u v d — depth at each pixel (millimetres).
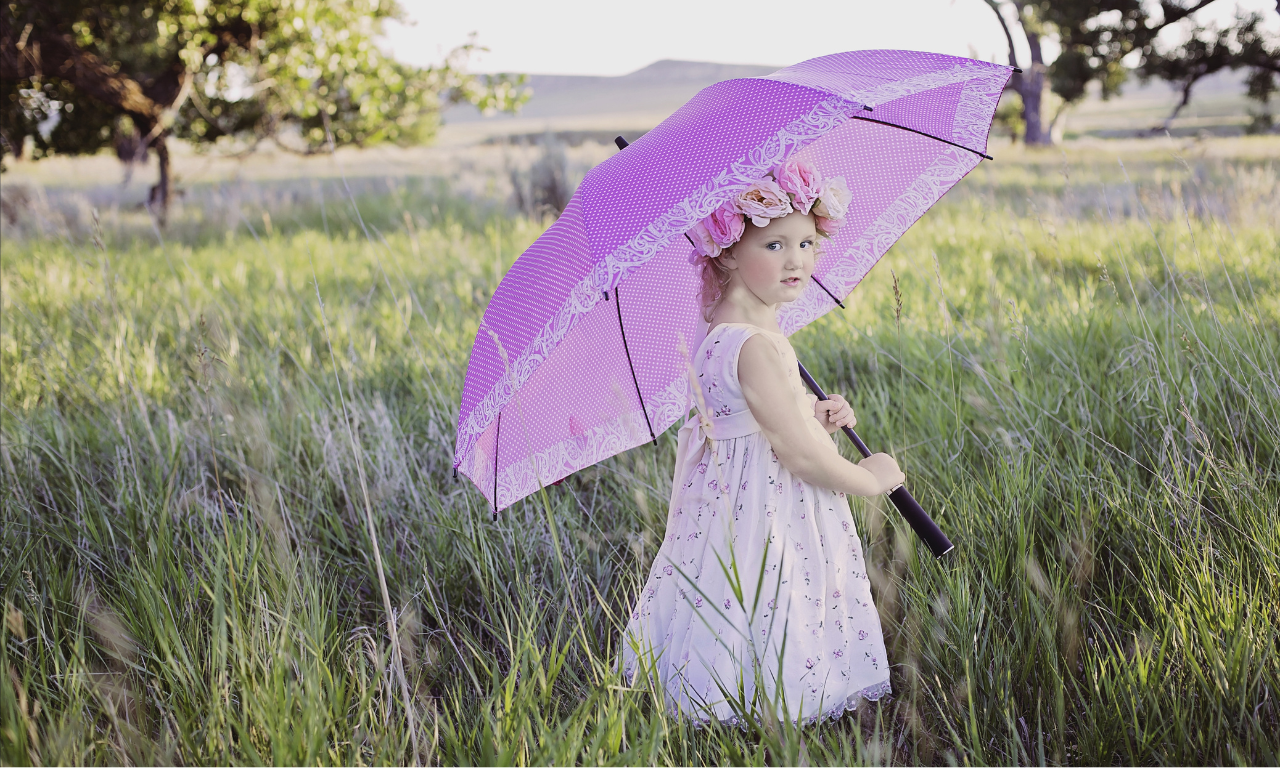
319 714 1779
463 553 2719
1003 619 2252
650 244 1634
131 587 2430
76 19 10539
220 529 2822
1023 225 7047
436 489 3252
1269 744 1761
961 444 2803
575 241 1802
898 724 2129
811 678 2012
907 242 6938
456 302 5801
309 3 10773
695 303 2426
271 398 3912
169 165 12109
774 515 1980
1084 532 2369
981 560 2426
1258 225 5750
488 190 12953
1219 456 2691
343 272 7223
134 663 2182
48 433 3588
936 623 2199
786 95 1801
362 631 2336
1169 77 13656
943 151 2418
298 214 11727
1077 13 13953
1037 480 2648
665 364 2439
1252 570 2225
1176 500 2357
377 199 12648
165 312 5660
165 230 10602
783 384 1947
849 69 2006
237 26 11320
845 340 4305
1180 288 4398
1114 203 6891
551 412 2230
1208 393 2984
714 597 2010
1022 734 1963
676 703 1934
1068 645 2059
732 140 1760
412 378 4293
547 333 1738
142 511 2861
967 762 1840
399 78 12188
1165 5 13094
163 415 3705
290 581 2178
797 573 2010
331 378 4230
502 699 1926
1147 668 1944
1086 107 40688
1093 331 3824
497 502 2131
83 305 5609
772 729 1688
